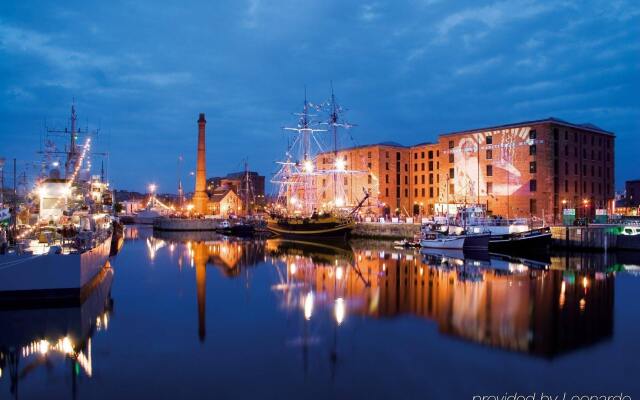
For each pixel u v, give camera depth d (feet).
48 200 137.08
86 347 73.05
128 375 61.98
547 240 214.28
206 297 110.73
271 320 88.89
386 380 59.88
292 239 309.63
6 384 59.36
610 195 333.21
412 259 189.37
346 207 345.72
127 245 262.26
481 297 109.09
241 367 64.49
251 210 557.33
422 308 98.07
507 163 299.38
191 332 80.74
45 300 95.04
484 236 214.48
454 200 321.93
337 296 111.24
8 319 88.12
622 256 197.47
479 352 69.87
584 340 75.41
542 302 103.50
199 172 448.65
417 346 72.69
